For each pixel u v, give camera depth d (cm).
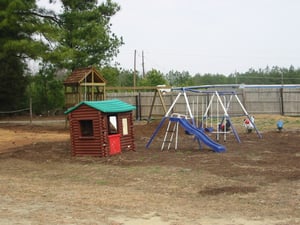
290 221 687
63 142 1881
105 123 1479
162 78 6000
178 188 968
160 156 1454
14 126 2862
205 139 1575
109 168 1261
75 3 2902
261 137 2006
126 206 792
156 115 3616
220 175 1103
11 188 979
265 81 8312
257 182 1012
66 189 969
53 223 675
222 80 8712
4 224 671
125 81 6906
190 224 670
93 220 693
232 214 735
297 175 1081
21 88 4153
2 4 2373
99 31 3419
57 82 4447
